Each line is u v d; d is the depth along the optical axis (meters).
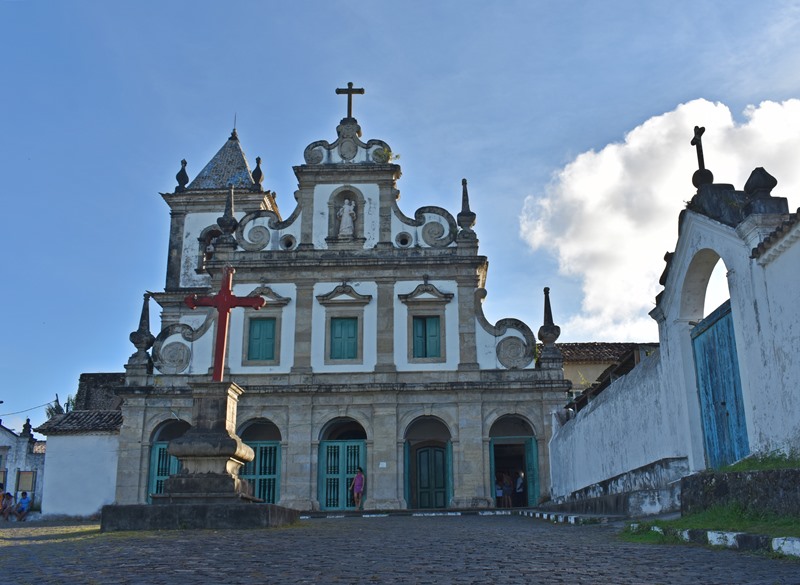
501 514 28.30
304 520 23.48
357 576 8.16
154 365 35.41
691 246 15.62
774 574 7.34
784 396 12.30
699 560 8.59
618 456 21.00
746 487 10.62
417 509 32.44
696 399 16.12
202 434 18.44
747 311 13.45
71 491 34.66
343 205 37.16
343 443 34.22
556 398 34.03
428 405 34.19
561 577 7.82
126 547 12.01
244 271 36.22
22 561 10.22
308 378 34.72
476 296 35.66
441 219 36.72
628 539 11.77
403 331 35.28
